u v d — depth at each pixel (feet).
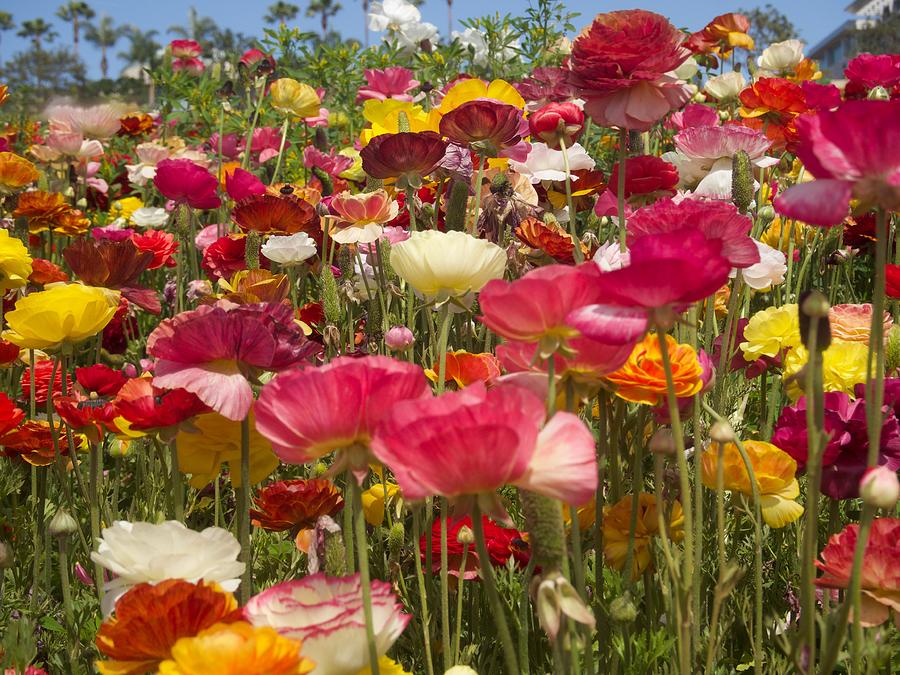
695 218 6.15
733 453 6.86
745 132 11.16
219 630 4.09
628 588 6.42
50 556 8.83
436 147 9.63
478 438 3.90
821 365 5.37
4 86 18.48
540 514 4.44
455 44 24.86
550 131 10.34
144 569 5.40
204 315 6.02
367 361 4.58
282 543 8.23
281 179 22.36
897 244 11.62
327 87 25.86
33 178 16.62
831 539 5.63
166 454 9.77
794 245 14.46
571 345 5.16
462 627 7.55
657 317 4.76
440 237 7.23
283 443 4.61
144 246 15.02
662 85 7.87
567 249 10.64
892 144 4.40
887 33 151.94
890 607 5.49
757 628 6.41
